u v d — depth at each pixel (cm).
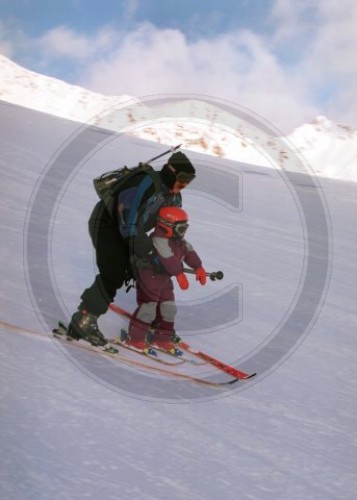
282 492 270
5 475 234
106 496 236
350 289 743
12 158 1378
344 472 299
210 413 337
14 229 689
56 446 263
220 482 267
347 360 473
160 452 280
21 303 448
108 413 306
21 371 329
